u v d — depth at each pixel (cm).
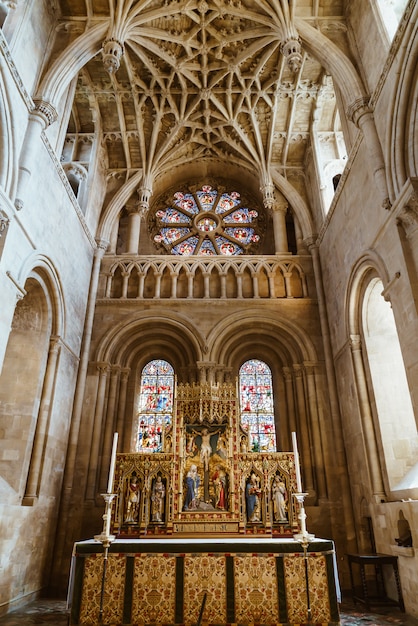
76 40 1320
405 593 964
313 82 1659
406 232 989
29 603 1062
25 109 1107
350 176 1345
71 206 1435
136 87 1686
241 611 771
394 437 1173
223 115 1808
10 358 1212
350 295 1346
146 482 1017
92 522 1334
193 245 2047
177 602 778
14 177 1020
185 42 1538
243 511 990
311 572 797
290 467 1034
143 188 1845
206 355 1553
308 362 1556
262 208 2130
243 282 1722
